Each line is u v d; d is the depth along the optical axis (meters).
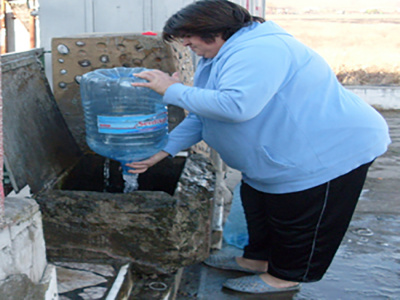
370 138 2.03
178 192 2.32
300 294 2.52
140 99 2.35
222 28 1.87
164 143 2.41
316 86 1.94
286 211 2.13
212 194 2.38
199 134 2.37
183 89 1.89
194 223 2.23
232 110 1.77
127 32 2.98
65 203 2.21
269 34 1.86
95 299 1.96
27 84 2.52
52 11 3.23
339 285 2.63
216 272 2.71
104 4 3.23
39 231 1.51
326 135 1.97
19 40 6.88
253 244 2.57
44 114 2.61
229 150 2.09
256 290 2.48
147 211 2.18
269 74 1.77
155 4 3.22
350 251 3.05
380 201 4.02
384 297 2.53
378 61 11.23
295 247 2.21
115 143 2.30
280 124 1.95
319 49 13.09
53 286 1.58
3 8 6.70
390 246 3.14
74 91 2.77
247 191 2.43
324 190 2.05
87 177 2.85
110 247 2.26
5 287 1.32
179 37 1.95
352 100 2.06
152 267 2.29
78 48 2.69
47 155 2.50
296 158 1.99
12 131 2.23
